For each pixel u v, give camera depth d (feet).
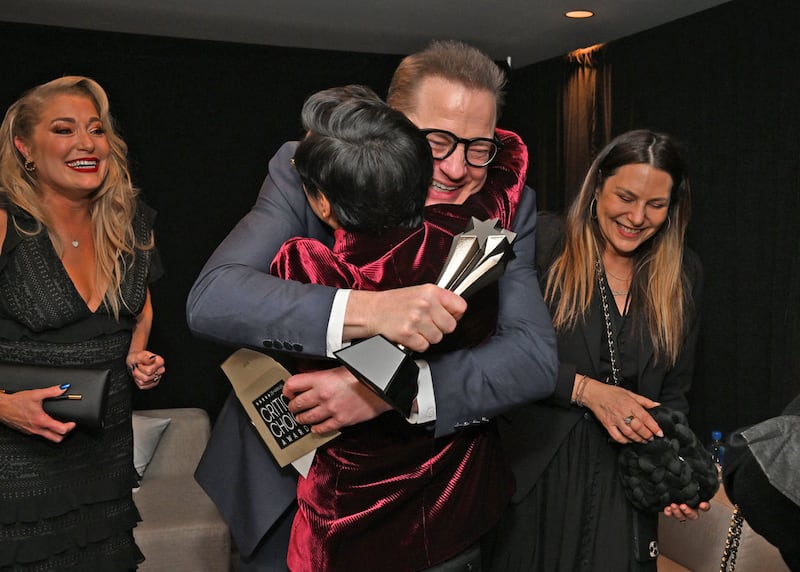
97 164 6.25
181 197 17.70
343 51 18.44
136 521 6.70
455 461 4.21
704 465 5.76
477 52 4.27
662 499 5.80
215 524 12.16
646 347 6.48
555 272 6.66
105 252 6.43
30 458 6.02
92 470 6.28
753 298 13.69
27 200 6.15
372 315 3.66
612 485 6.20
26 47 16.49
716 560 9.66
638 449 5.83
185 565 12.02
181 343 17.88
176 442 14.67
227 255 4.14
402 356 3.42
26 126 6.13
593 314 6.47
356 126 3.64
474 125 4.13
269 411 4.10
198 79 17.57
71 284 6.18
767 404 13.51
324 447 4.05
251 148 18.04
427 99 4.12
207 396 18.07
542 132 19.51
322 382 3.85
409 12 14.99
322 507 4.07
